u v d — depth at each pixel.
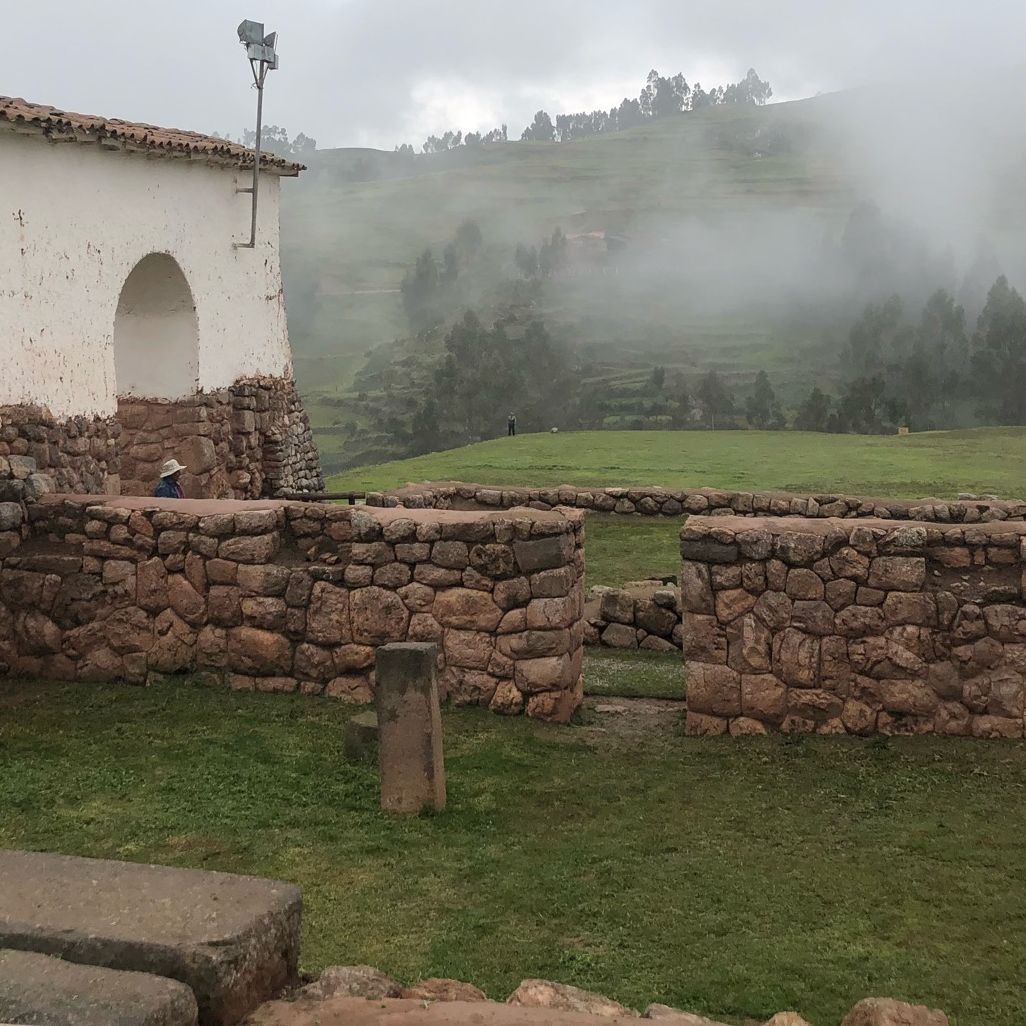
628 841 6.24
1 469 9.98
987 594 7.76
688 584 8.12
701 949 5.04
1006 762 7.37
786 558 7.97
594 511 16.16
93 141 11.88
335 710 8.49
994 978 4.79
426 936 5.12
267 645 8.94
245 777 7.06
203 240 14.89
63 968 3.10
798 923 5.30
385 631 8.72
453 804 6.75
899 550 7.83
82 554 9.33
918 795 6.91
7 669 9.39
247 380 16.41
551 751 7.74
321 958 4.88
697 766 7.47
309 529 9.13
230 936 3.26
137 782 6.96
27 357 10.92
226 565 9.00
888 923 5.30
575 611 8.77
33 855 3.75
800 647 7.98
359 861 5.93
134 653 9.21
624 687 9.53
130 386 15.02
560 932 5.20
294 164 17.05
